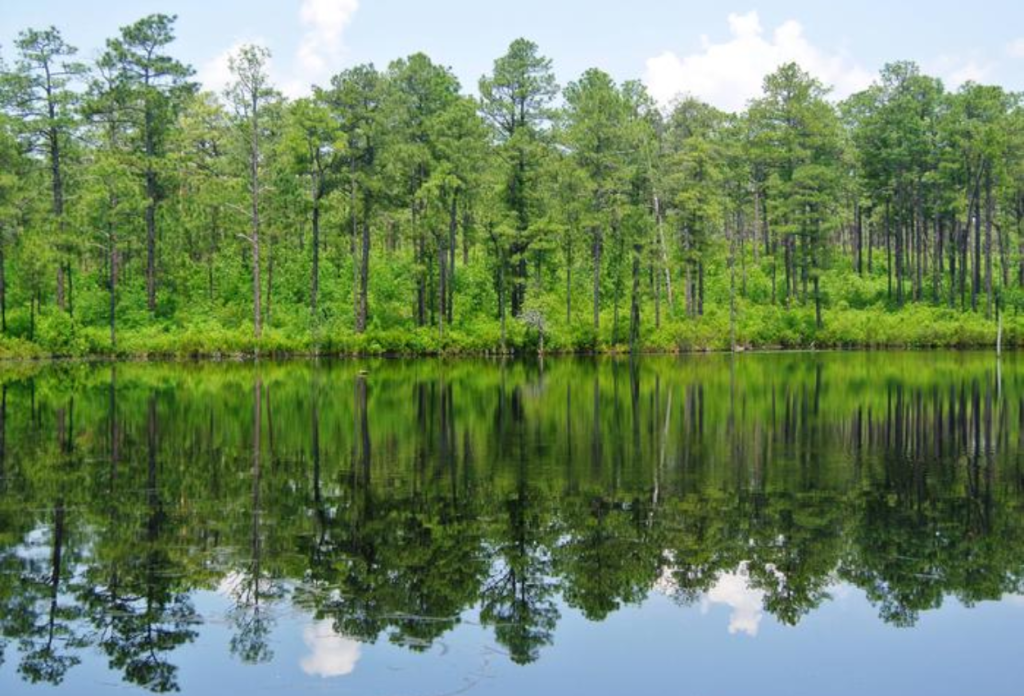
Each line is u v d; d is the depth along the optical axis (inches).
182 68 1959.9
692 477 576.1
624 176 1881.2
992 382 1199.6
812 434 754.2
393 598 350.0
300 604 343.0
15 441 719.7
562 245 1991.9
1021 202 2477.9
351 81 1814.7
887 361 1652.3
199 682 274.5
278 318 1952.5
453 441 722.2
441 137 1833.2
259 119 1831.9
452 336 1895.9
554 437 739.4
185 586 362.9
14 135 1795.0
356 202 1888.5
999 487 546.3
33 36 1790.1
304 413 895.7
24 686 273.1
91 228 1831.9
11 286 1935.3
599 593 357.4
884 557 404.5
